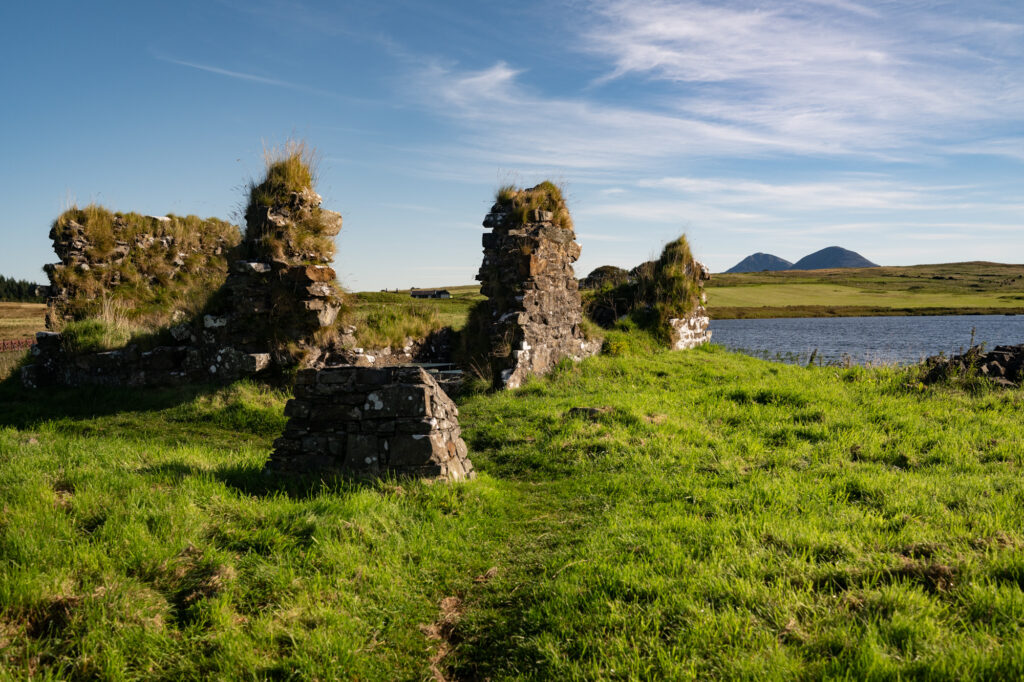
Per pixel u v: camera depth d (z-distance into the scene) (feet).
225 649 11.91
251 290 41.83
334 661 11.78
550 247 48.29
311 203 43.98
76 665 11.10
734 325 186.39
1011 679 9.45
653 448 26.91
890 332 146.00
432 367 48.21
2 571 12.89
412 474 21.31
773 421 31.27
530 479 25.16
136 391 42.83
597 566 15.42
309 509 17.89
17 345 85.71
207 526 16.21
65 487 17.29
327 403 22.35
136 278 61.00
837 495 20.59
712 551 15.70
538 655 11.94
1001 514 17.39
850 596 12.57
